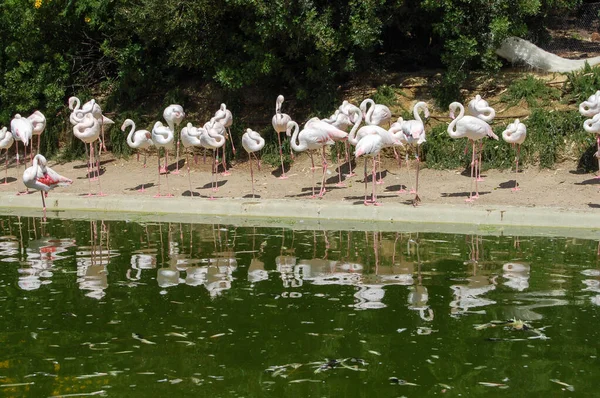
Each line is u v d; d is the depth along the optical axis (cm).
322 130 1127
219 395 400
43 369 440
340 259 745
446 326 512
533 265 705
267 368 439
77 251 806
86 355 463
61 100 1670
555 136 1252
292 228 948
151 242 857
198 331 509
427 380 418
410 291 611
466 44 1345
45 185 1048
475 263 718
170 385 414
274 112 1534
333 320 529
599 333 493
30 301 590
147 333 505
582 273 668
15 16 1714
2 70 1727
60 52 1756
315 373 430
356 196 1141
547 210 960
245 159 1451
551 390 401
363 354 460
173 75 1686
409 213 991
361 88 1516
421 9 1462
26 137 1317
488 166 1261
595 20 1736
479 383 412
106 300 592
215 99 1598
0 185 1395
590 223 916
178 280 661
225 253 784
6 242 868
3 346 480
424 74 1510
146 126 1606
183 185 1308
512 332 497
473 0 1359
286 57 1542
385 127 1388
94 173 1464
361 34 1366
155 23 1474
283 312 551
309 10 1390
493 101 1370
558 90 1338
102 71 1766
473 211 965
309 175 1335
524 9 1359
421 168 1309
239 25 1470
